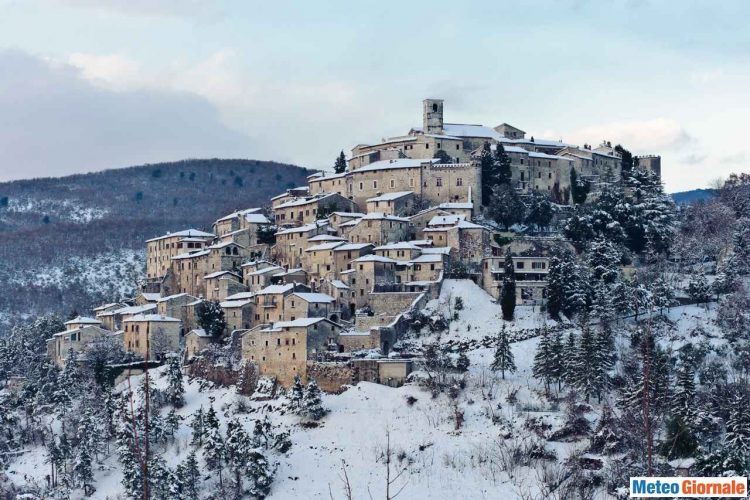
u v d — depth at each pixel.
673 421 184.25
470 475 199.25
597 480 183.00
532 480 191.25
